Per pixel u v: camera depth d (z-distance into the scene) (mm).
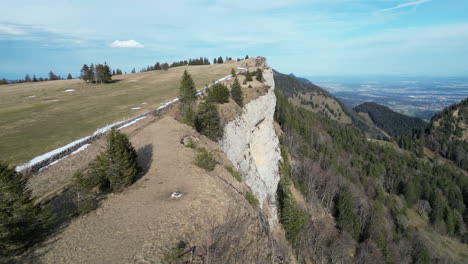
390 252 51000
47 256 12414
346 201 53625
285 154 65188
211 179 21078
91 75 77938
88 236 14023
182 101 42094
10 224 12078
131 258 12305
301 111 136125
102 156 19047
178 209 16578
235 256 14242
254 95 53281
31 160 24672
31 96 60688
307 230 45219
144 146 27547
